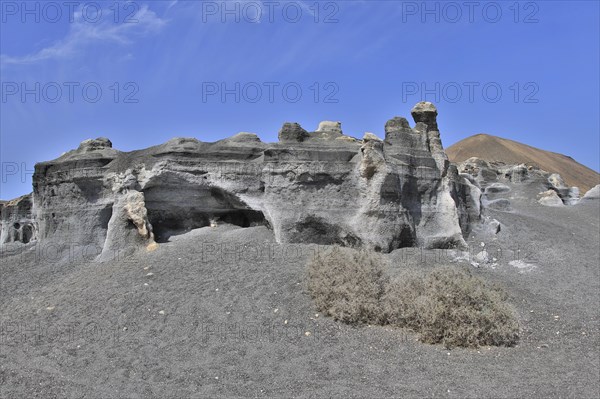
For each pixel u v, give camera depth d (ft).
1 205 78.13
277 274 42.73
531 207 81.56
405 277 40.42
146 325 37.42
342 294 38.01
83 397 29.73
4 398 30.07
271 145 54.34
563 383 30.25
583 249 57.57
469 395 28.50
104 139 60.64
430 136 57.88
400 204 51.13
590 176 174.29
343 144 53.98
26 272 51.39
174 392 29.63
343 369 31.40
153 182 53.11
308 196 51.78
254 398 28.66
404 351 34.01
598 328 39.09
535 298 44.21
